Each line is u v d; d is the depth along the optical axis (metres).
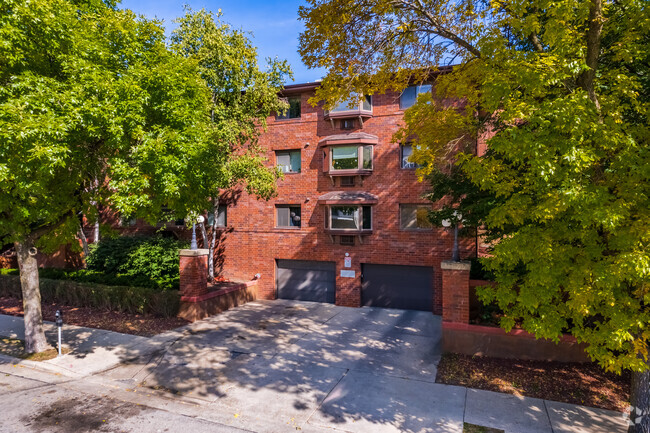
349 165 16.83
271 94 15.84
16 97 7.82
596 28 6.17
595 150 5.73
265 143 18.55
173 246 18.22
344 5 8.45
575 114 5.43
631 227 5.46
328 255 17.48
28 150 6.94
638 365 5.64
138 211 9.88
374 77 10.05
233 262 19.33
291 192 18.17
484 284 11.29
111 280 16.73
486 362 10.03
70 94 7.82
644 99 7.63
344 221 16.91
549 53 6.28
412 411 7.59
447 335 10.84
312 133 17.77
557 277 6.30
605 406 7.79
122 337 12.15
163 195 8.91
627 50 6.38
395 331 13.19
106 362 10.12
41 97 7.51
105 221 22.06
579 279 5.92
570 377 9.07
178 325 13.59
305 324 14.02
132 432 6.80
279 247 18.41
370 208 16.75
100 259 19.03
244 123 16.11
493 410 7.61
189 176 9.55
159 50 10.30
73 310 15.58
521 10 6.57
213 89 15.30
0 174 6.98
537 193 6.20
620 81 6.38
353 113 16.56
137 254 17.89
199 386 8.73
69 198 10.30
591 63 6.34
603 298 5.96
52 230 11.61
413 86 16.23
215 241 19.64
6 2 7.38
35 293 10.81
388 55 9.71
